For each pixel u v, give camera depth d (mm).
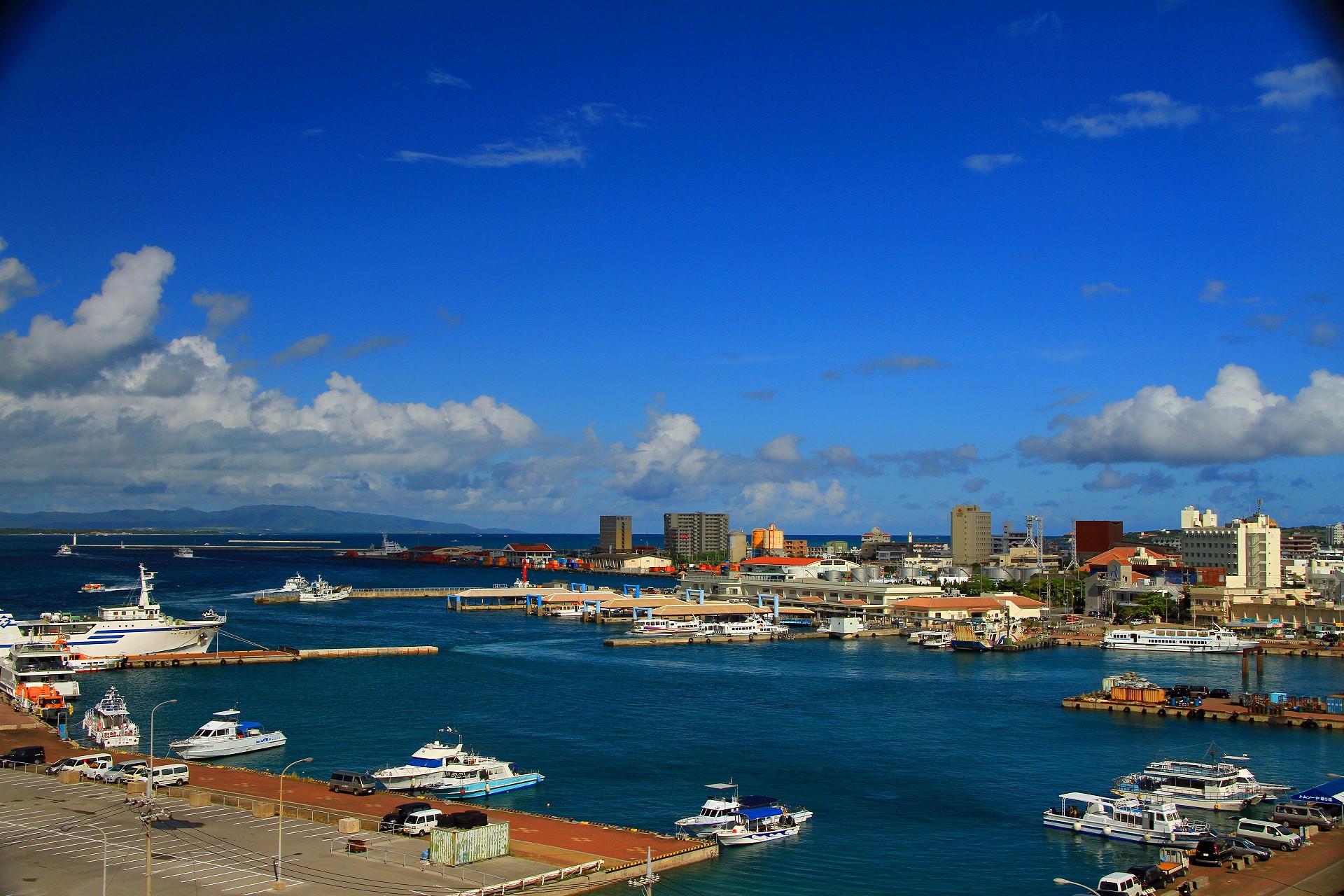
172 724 147250
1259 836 93500
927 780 119875
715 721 153125
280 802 83000
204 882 74938
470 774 111812
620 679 195625
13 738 127875
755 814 99250
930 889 85688
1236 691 190250
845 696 177625
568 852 86688
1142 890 79875
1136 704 166000
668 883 84812
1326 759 132375
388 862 81312
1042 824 103438
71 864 78125
